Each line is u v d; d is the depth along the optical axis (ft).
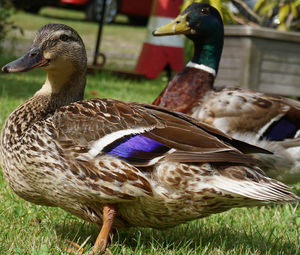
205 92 16.76
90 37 62.80
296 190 18.01
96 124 10.71
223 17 22.12
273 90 22.49
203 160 10.07
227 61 22.62
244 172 10.25
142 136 10.53
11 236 12.12
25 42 48.60
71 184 10.64
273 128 16.19
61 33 12.00
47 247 11.10
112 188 10.48
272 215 15.28
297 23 27.91
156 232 13.43
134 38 68.13
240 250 11.91
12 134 11.37
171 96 16.87
